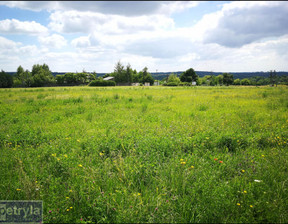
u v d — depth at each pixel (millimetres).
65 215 2578
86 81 102562
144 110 10328
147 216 2539
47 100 15125
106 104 13125
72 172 3551
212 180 3283
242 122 7348
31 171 3631
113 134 5641
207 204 2742
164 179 3342
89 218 2602
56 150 4531
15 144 4980
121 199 2850
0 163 4004
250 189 3057
